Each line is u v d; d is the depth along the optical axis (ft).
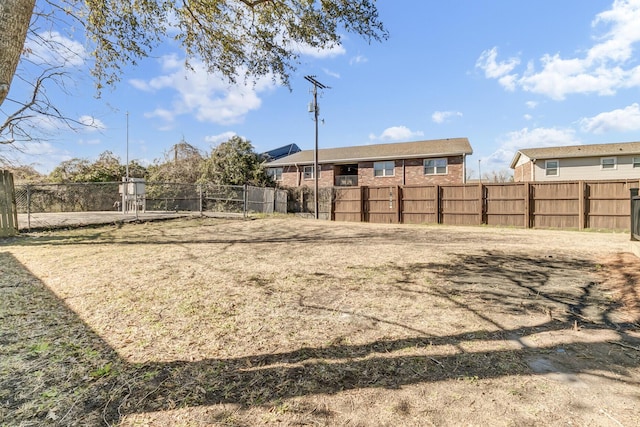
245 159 61.77
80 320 8.63
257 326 8.33
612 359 6.63
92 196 53.78
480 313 9.27
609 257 16.72
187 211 51.42
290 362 6.51
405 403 5.21
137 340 7.47
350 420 4.81
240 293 11.13
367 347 7.17
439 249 20.11
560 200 35.04
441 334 7.86
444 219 40.75
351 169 72.43
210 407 5.10
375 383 5.77
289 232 29.68
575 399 5.29
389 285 12.16
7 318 8.68
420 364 6.43
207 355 6.79
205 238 24.91
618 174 53.62
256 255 18.06
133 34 13.67
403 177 61.72
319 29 14.60
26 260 16.06
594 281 12.48
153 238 24.41
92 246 20.45
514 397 5.34
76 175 61.72
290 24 14.55
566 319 8.80
